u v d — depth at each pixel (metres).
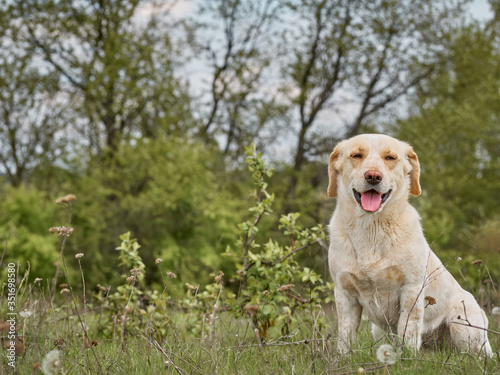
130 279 3.77
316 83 20.52
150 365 3.22
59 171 19.38
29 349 3.38
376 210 3.83
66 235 3.27
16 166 19.27
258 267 5.12
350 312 4.18
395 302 4.05
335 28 20.64
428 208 18.56
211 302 5.37
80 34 20.27
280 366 3.19
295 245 5.43
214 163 19.45
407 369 2.99
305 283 5.55
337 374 2.80
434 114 21.80
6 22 19.59
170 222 16.72
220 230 16.44
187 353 3.49
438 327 4.34
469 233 17.08
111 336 5.11
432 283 4.18
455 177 21.67
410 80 21.67
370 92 21.25
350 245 4.09
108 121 20.11
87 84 19.28
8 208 15.78
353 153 4.12
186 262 15.95
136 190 18.83
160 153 18.03
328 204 9.10
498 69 21.17
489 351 4.07
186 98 20.77
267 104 21.64
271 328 5.58
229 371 3.19
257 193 5.66
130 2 20.25
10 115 19.22
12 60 19.62
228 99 21.86
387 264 3.93
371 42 20.73
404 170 4.20
